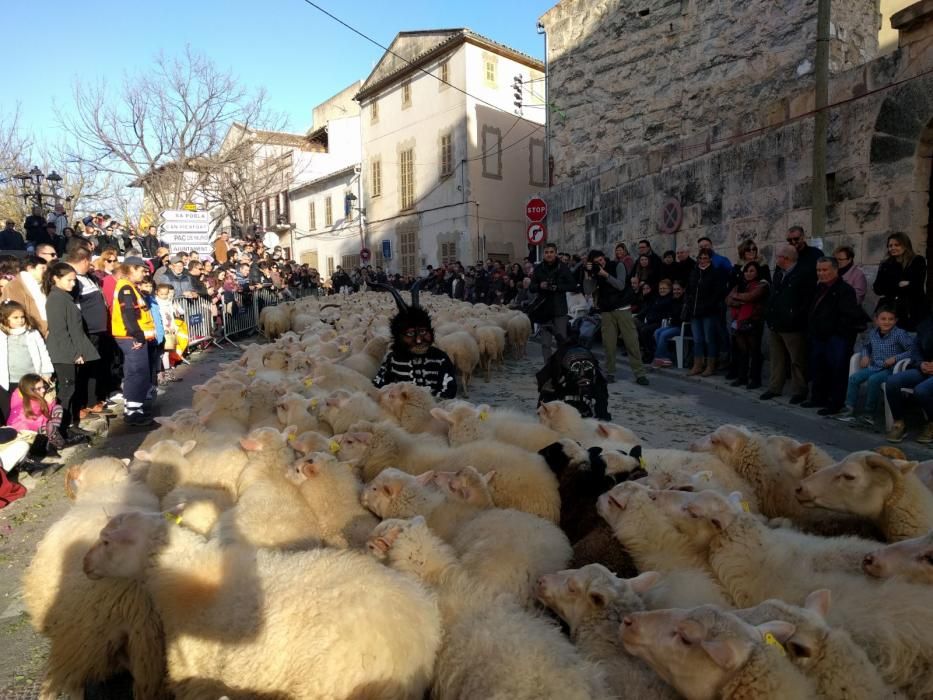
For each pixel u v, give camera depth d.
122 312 7.60
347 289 26.66
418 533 2.91
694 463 4.12
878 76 9.02
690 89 14.17
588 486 3.71
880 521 3.40
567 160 18.31
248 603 2.58
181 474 4.20
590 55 17.05
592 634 2.54
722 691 2.10
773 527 3.64
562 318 10.20
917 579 2.55
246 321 17.30
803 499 3.56
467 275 21.30
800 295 8.05
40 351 6.62
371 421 5.05
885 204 9.05
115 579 2.97
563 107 18.27
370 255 34.34
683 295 11.38
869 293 9.18
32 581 3.19
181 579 2.73
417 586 2.56
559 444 3.97
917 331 6.89
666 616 2.27
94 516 3.32
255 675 2.42
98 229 16.44
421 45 29.94
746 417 7.74
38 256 7.64
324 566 2.64
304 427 5.21
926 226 8.71
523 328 12.20
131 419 7.76
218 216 35.03
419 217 30.89
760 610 2.34
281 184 35.44
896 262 7.46
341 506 3.53
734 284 10.20
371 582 2.49
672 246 13.66
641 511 3.16
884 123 8.97
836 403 7.61
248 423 5.73
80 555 3.11
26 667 3.27
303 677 2.32
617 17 16.03
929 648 2.30
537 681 2.17
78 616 2.98
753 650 2.09
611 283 9.73
